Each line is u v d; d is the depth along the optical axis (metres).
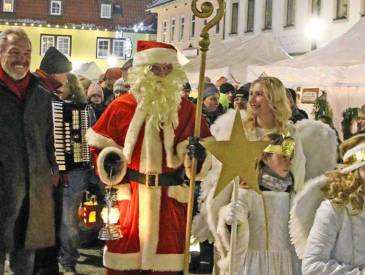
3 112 4.99
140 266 4.77
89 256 8.04
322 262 3.74
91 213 6.15
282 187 4.44
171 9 42.56
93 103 8.30
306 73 13.45
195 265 7.60
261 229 4.39
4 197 4.98
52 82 6.67
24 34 5.06
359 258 3.75
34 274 5.68
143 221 4.75
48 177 5.22
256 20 29.28
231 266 4.26
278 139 4.44
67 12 50.81
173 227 4.80
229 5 32.12
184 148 4.80
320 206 3.85
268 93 4.45
